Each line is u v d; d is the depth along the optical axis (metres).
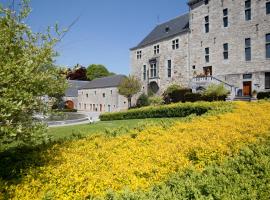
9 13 6.88
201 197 5.13
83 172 6.45
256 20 30.36
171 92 35.53
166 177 6.33
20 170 6.69
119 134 10.59
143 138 9.67
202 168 6.96
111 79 62.50
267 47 29.31
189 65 38.00
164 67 42.53
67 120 29.52
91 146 8.84
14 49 6.97
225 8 33.62
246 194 5.40
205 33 35.91
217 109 16.72
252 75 30.41
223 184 5.80
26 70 6.48
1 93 6.30
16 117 6.79
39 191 5.71
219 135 9.61
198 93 30.05
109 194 5.22
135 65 49.41
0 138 6.28
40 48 7.22
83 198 5.40
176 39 40.38
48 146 8.84
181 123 12.43
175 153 7.89
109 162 7.18
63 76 7.95
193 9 37.97
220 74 33.78
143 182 6.07
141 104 40.44
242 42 31.62
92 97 67.25
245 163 7.23
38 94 7.33
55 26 7.33
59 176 6.21
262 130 10.23
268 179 6.15
